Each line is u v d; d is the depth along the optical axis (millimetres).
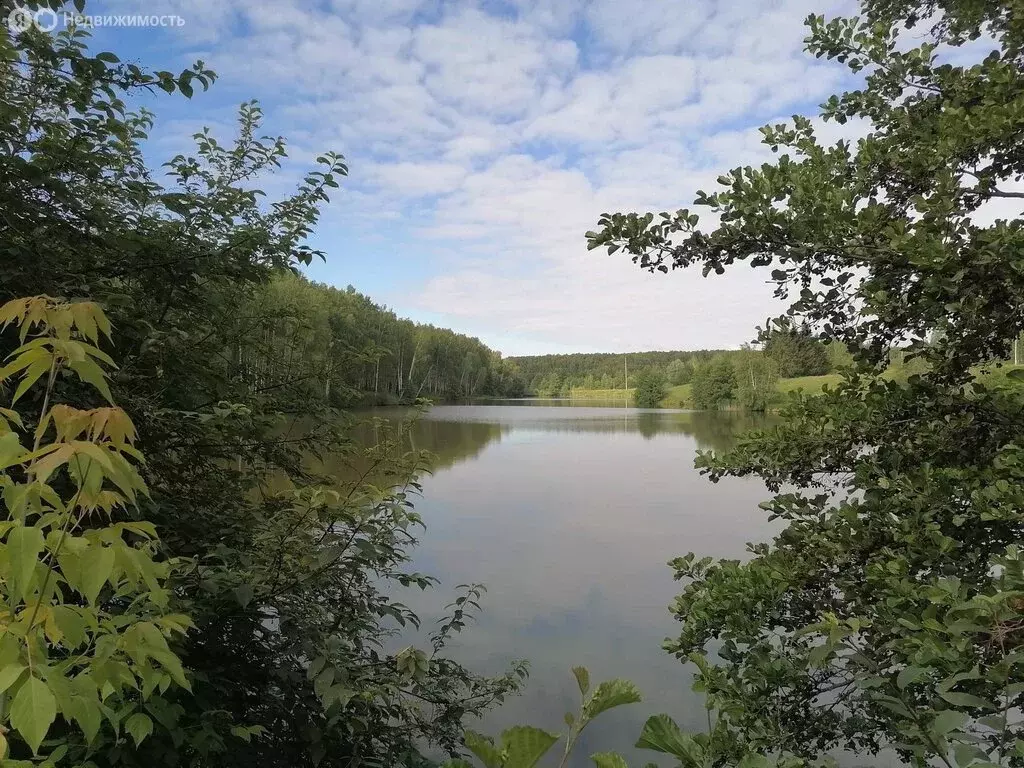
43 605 1003
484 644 6926
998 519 2207
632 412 70438
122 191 3654
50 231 3090
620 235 2467
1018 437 2262
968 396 2459
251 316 4398
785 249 2293
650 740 1051
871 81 3002
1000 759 1212
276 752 2887
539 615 7715
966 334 2305
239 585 2572
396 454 3559
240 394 3730
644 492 16672
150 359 3314
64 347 955
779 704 2287
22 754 1829
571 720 878
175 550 3271
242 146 4320
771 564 2699
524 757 857
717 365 74375
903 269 2137
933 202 2021
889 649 1815
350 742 3119
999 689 1358
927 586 1853
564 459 24609
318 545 2746
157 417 3102
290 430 4297
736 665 2439
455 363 105312
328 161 4168
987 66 2559
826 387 2887
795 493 2871
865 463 2674
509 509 14273
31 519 1424
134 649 1177
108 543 1012
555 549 10781
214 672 2775
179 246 3779
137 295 3602
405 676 2762
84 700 1097
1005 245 1840
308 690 2934
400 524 2865
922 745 1322
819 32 3035
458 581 9031
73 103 3031
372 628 3299
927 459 2572
